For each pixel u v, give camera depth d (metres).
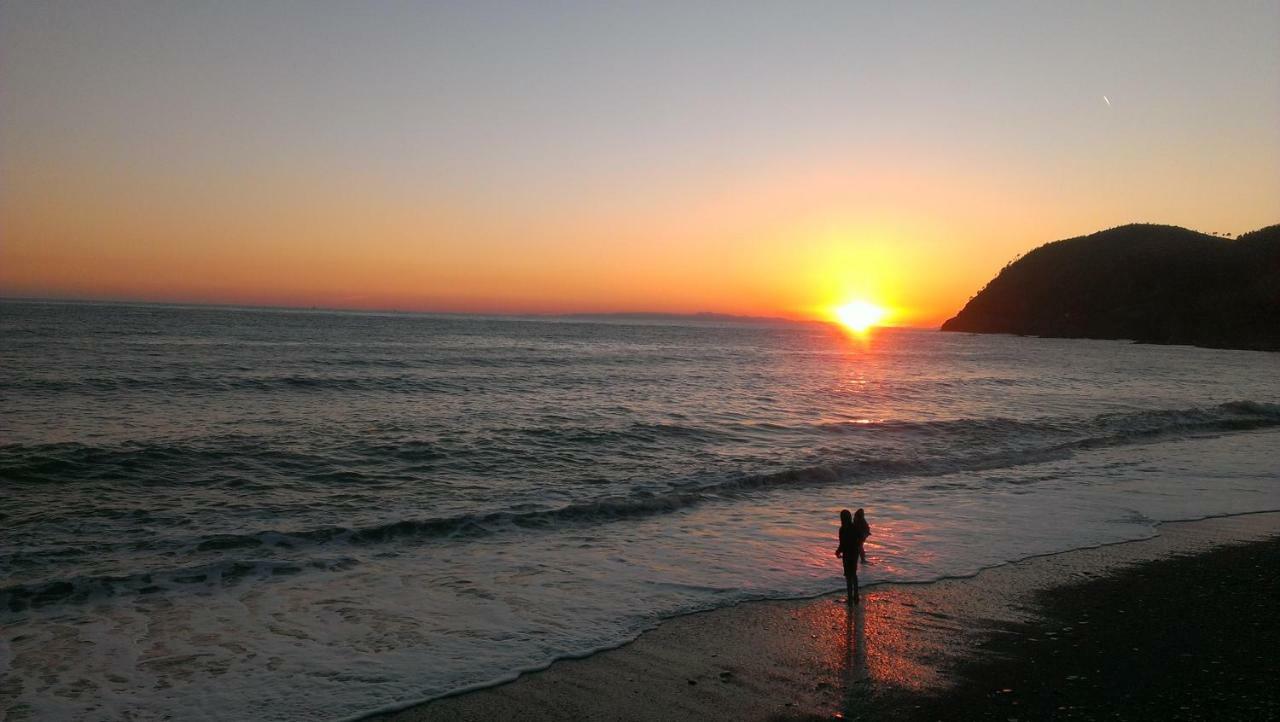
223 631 7.72
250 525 11.73
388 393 28.94
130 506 12.59
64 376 29.25
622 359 56.62
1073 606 8.79
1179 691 6.54
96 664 6.89
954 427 24.12
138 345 49.53
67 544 10.51
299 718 5.97
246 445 17.30
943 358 79.62
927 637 7.82
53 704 6.11
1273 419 28.56
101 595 8.62
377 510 12.85
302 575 9.56
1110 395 37.81
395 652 7.26
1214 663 7.17
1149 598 9.08
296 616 8.17
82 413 21.27
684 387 36.28
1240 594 9.25
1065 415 28.45
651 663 7.12
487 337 90.00
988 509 13.80
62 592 8.59
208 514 12.29
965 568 10.23
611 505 13.16
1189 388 43.34
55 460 15.03
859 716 6.11
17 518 11.69
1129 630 8.03
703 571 10.01
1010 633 7.94
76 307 164.12
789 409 28.70
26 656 7.02
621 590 9.20
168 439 17.70
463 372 39.34
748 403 30.31
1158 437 23.94
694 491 14.67
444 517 12.17
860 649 7.50
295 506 12.98
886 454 19.52
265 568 9.73
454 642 7.53
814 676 6.88
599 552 10.84
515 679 6.73
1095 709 6.21
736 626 8.09
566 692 6.50
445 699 6.33
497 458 17.39
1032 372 57.06
